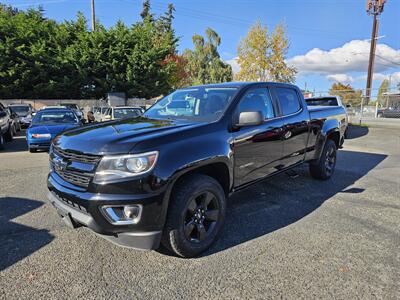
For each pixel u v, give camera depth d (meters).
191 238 2.90
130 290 2.43
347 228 3.60
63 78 26.48
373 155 8.74
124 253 3.00
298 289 2.44
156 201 2.52
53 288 2.44
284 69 29.42
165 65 30.11
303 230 3.54
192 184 2.83
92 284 2.50
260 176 3.87
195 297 2.35
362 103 19.08
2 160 7.75
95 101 26.80
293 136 4.45
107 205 2.45
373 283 2.52
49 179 3.03
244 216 3.95
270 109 4.12
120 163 2.45
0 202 4.44
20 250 3.04
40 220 3.79
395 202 4.54
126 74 27.02
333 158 5.88
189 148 2.80
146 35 28.23
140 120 3.62
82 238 3.31
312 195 4.85
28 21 26.78
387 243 3.22
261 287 2.47
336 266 2.77
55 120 9.67
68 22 27.81
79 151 2.63
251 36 29.42
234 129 3.37
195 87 4.28
